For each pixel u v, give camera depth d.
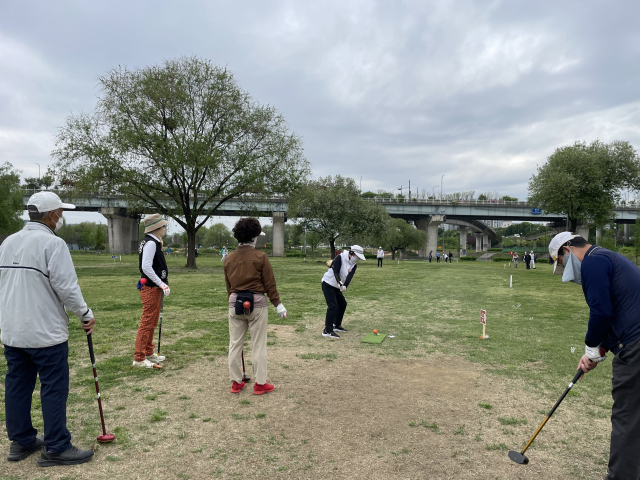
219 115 24.28
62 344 2.97
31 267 2.87
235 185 24.58
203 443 3.24
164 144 22.14
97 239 76.62
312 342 6.79
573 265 2.88
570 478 2.84
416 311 10.25
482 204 67.25
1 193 31.16
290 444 3.25
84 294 12.43
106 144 22.22
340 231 39.66
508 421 3.76
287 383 4.70
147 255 5.13
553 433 3.54
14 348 2.93
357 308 10.68
